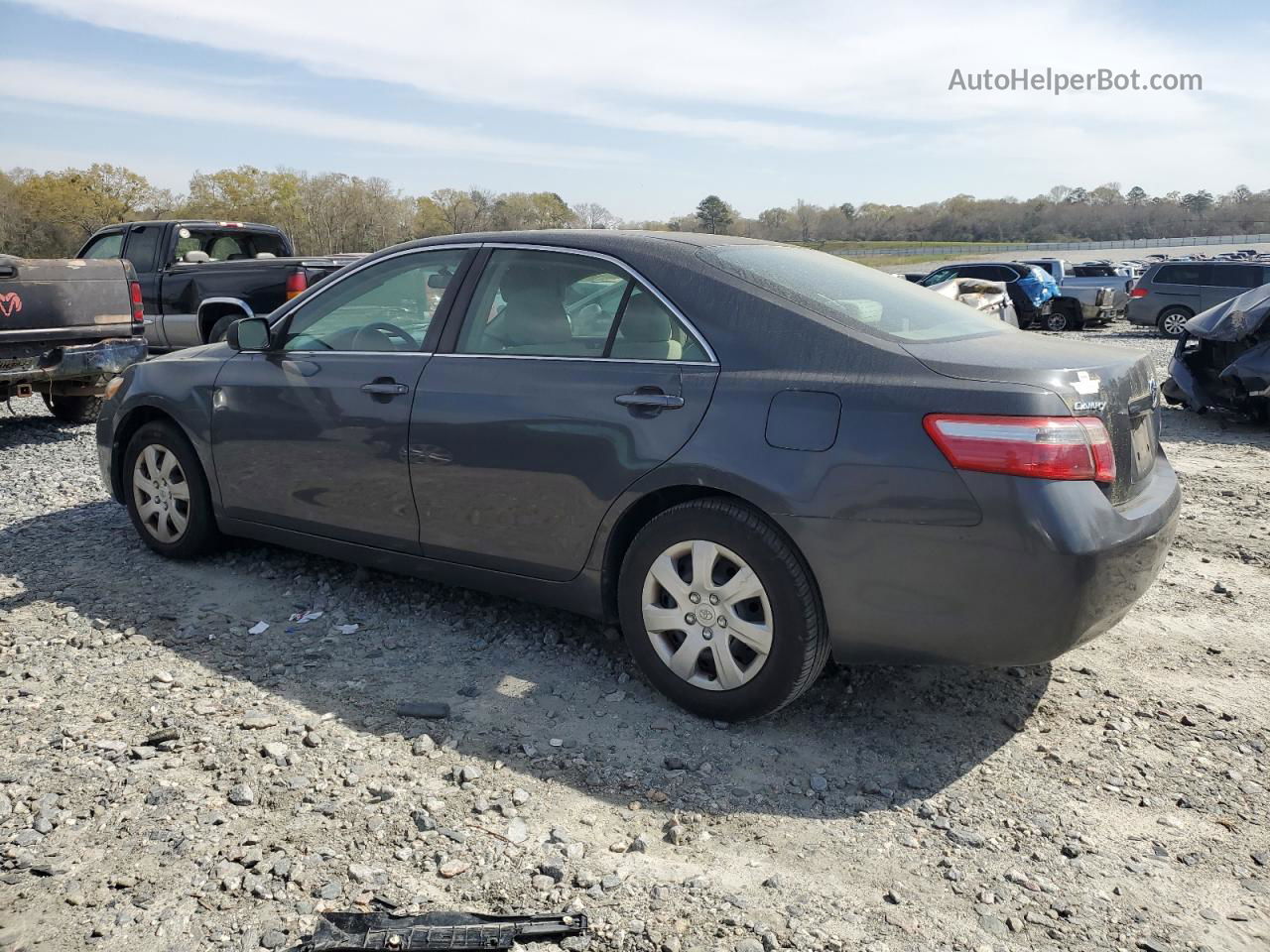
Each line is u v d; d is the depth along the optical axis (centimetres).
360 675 358
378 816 271
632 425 324
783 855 258
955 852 259
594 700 342
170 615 412
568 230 374
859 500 286
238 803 275
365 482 394
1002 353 303
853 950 222
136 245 1139
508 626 404
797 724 327
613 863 253
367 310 409
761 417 303
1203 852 261
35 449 795
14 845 255
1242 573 485
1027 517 270
